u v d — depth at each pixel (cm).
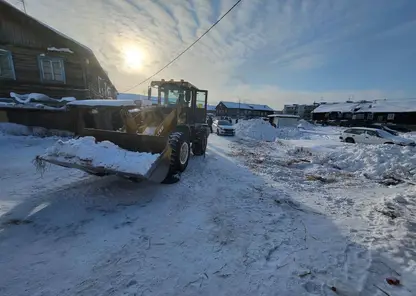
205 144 855
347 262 244
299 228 316
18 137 835
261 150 1102
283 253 258
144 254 245
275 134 1953
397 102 3747
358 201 427
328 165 763
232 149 1088
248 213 358
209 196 423
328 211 377
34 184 436
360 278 221
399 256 254
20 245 249
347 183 554
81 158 357
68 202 361
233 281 213
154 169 362
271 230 308
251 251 259
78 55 1136
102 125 993
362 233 304
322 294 201
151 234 284
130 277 212
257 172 632
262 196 438
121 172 338
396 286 211
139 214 334
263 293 201
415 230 304
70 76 1129
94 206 353
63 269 218
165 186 457
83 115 995
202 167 645
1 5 936
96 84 1595
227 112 6825
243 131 1956
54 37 1070
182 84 710
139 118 600
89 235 275
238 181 532
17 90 1030
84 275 212
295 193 465
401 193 463
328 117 4406
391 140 1238
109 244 259
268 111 7406
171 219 325
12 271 212
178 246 263
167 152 421
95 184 445
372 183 555
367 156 754
